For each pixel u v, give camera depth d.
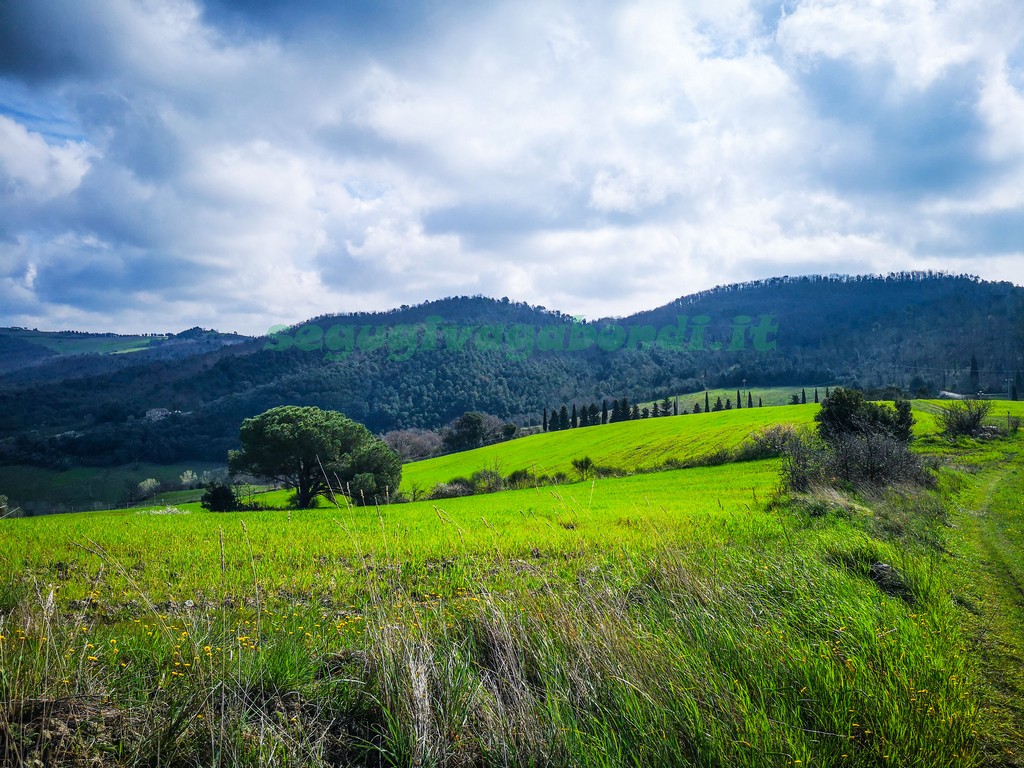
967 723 4.00
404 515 25.27
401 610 5.42
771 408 99.75
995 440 52.75
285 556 13.83
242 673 4.14
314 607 6.83
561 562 10.70
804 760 3.42
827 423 45.12
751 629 5.07
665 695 3.98
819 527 13.17
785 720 3.87
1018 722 4.44
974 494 23.44
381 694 4.21
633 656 4.43
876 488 19.39
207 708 3.68
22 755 3.12
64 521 26.06
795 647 4.75
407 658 4.26
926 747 3.67
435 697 4.12
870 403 47.50
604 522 17.95
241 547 15.51
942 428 57.72
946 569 9.24
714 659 4.62
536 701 4.04
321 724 3.92
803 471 22.52
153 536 18.50
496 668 4.74
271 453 47.16
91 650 4.59
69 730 3.39
